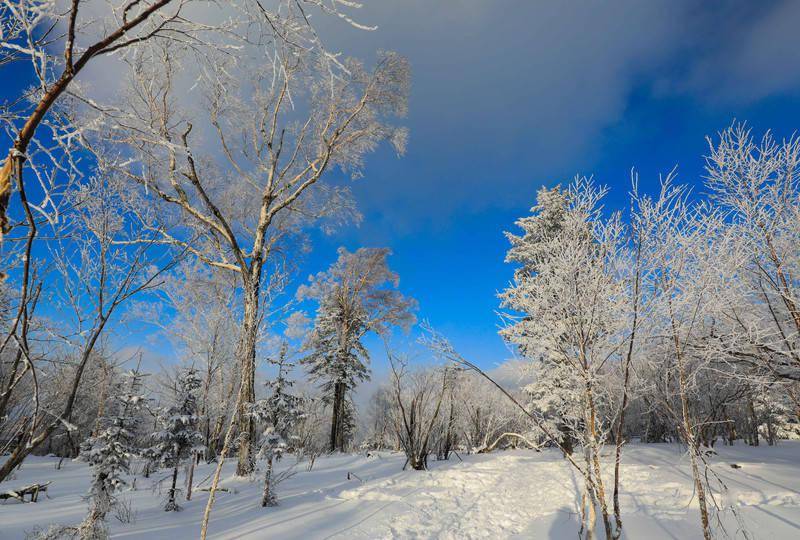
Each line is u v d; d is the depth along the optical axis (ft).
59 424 6.75
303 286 77.77
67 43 4.01
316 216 51.57
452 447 59.67
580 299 15.72
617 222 16.22
